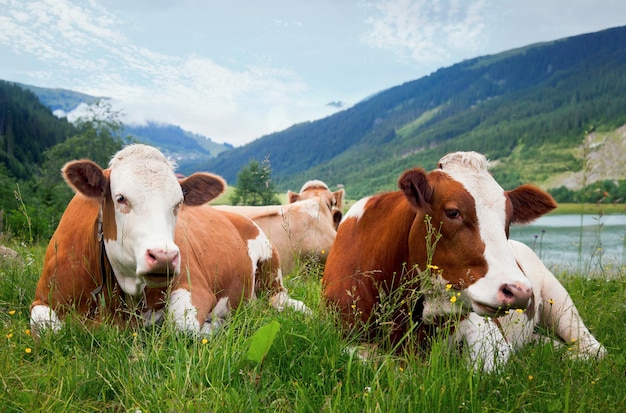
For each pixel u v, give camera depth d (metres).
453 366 1.52
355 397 1.38
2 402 1.31
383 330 1.85
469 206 1.75
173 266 1.74
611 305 2.50
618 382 1.56
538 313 2.32
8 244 3.60
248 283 2.74
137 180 1.87
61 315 1.96
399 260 1.97
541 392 1.45
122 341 1.71
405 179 1.76
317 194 5.34
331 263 2.24
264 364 1.56
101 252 1.96
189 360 1.47
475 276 1.71
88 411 1.35
